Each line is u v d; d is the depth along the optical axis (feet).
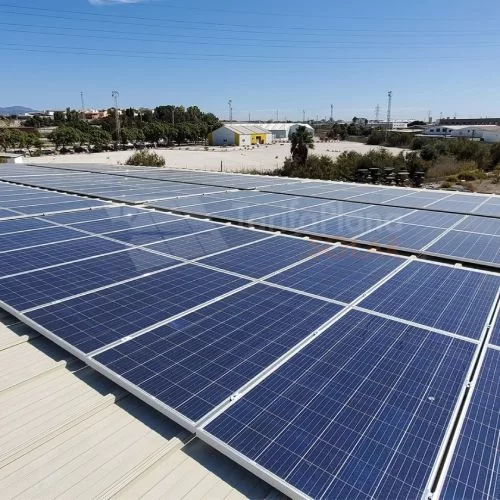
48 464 15.76
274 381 18.26
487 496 12.72
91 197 63.87
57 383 20.51
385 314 24.39
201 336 21.91
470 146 235.61
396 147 381.40
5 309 25.40
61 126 360.07
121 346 21.13
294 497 13.14
